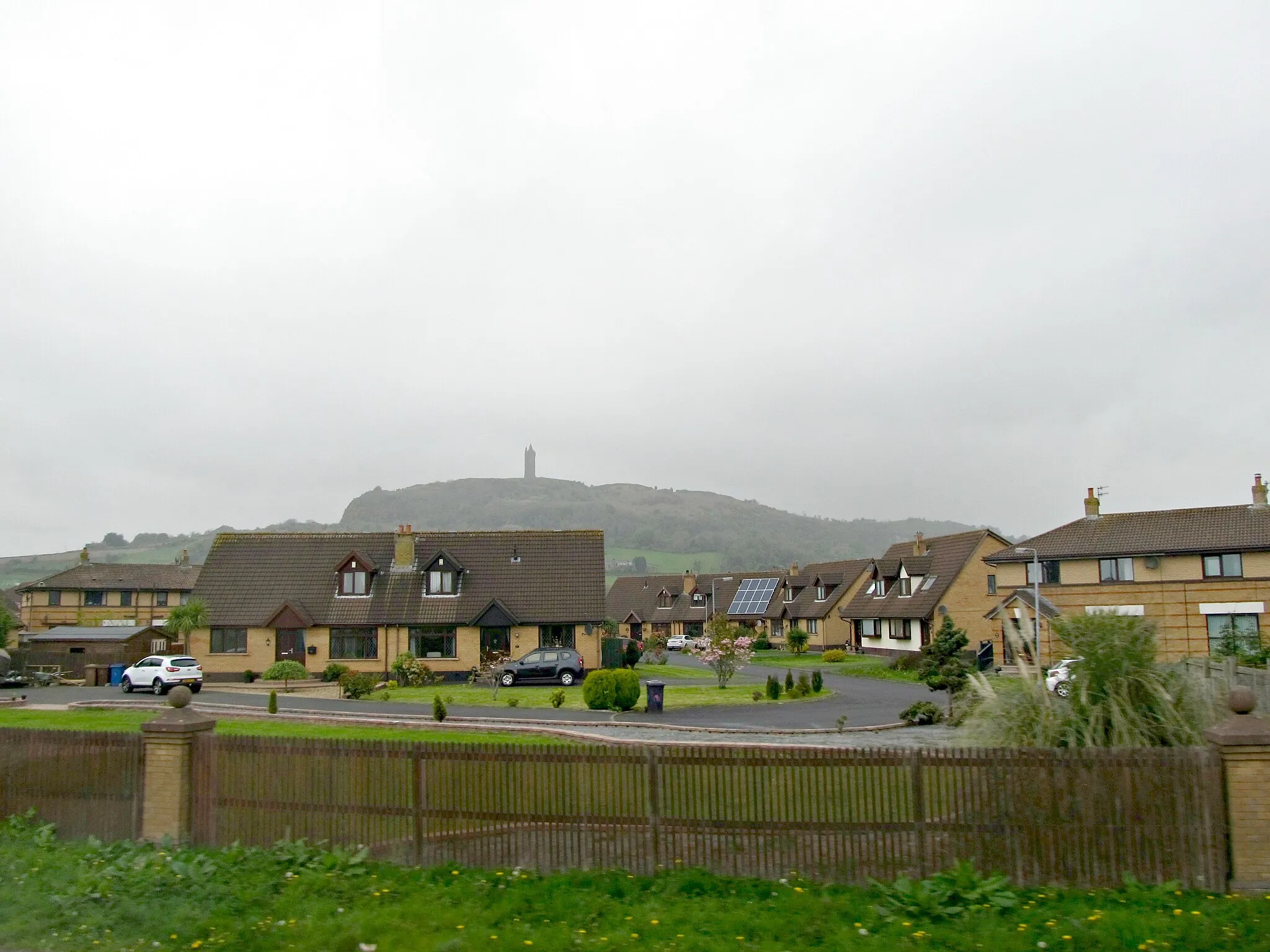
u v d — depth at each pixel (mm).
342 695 36031
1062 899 8578
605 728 23844
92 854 10406
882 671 49562
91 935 7977
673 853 9477
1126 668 10477
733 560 192500
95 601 72875
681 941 7629
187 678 39344
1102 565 45562
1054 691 11445
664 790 9562
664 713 29688
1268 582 41688
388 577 47156
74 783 11336
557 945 7594
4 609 50469
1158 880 8750
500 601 45250
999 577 48594
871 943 7566
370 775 10273
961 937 7645
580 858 9633
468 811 9945
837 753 9328
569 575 47031
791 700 33844
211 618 45562
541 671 40438
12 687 44438
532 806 9812
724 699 34219
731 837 9406
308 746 10492
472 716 27391
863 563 74500
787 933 7836
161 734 10930
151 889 8969
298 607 45094
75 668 47125
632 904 8680
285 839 10414
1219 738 8695
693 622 90688
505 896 8797
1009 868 8984
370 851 10148
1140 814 8875
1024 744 10523
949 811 9125
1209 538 43031
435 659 44781
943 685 29406
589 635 45469
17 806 11609
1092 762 9023
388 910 8414
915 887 8633
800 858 9266
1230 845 8617
